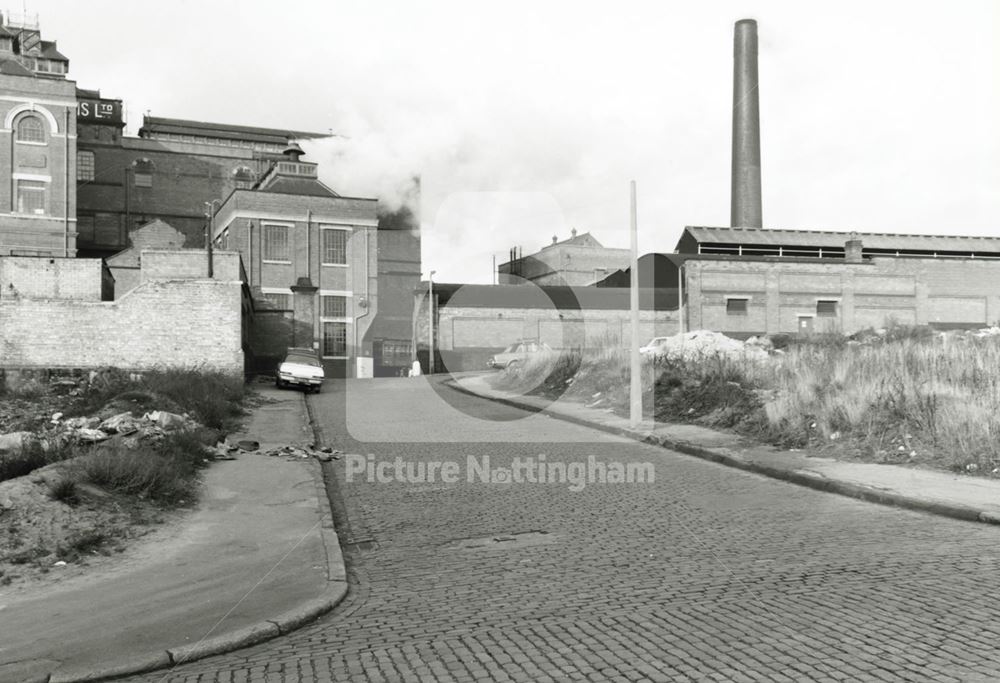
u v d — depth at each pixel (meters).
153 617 6.25
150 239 48.31
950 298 58.53
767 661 4.88
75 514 8.87
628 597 6.40
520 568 7.54
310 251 47.56
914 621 5.53
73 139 48.72
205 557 8.09
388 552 8.48
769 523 9.26
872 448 13.36
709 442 15.57
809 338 33.75
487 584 7.04
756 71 63.59
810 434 14.77
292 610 6.31
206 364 28.77
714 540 8.44
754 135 63.50
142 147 60.88
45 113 48.03
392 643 5.56
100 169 59.69
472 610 6.26
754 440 15.58
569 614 6.00
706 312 53.31
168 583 7.20
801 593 6.33
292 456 14.69
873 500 10.48
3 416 19.14
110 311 28.28
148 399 17.75
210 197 62.53
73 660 5.38
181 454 12.76
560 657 5.08
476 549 8.41
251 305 38.88
